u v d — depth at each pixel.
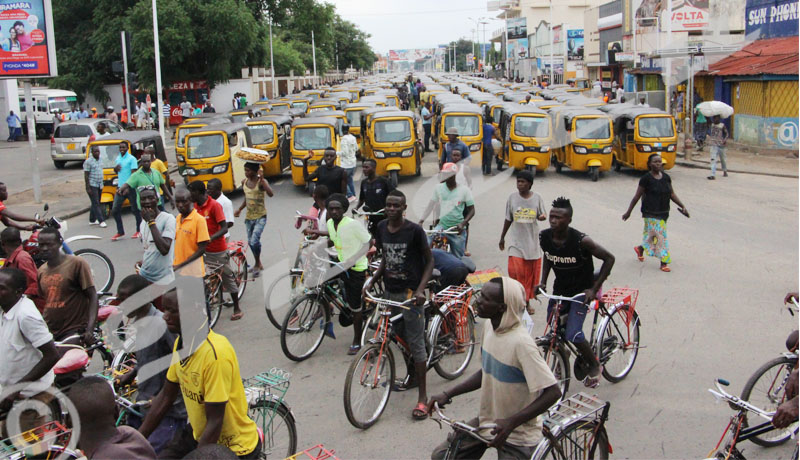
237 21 39.12
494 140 18.58
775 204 14.37
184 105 39.97
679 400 5.86
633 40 29.16
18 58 16.52
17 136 33.19
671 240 11.58
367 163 9.27
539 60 59.03
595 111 19.41
